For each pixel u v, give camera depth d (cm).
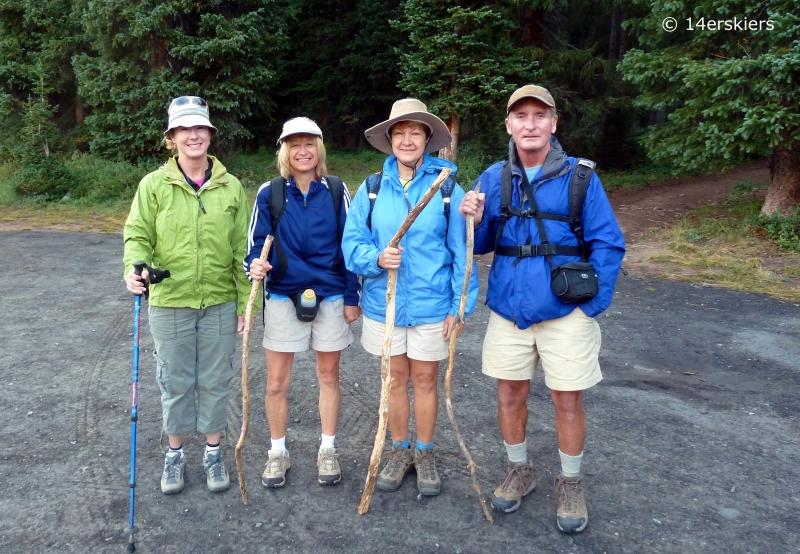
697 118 905
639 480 304
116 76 1432
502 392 274
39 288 678
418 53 1284
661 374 444
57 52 1625
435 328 276
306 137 276
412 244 270
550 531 263
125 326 548
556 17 1608
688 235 915
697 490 295
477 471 312
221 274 280
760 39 834
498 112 1277
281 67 2125
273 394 292
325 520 270
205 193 274
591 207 250
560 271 245
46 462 317
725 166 880
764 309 605
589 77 1516
